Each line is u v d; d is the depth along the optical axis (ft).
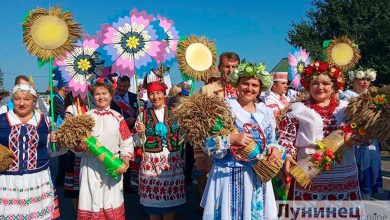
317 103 11.87
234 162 10.37
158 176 14.94
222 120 10.03
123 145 13.97
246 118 10.57
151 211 15.07
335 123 11.53
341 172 11.50
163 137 14.94
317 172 11.16
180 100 10.67
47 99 23.41
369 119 10.77
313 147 11.49
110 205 13.80
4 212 11.75
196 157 13.61
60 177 24.17
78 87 15.72
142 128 14.90
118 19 14.29
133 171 20.86
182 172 15.48
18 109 11.89
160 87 15.10
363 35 51.29
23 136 11.86
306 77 11.97
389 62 48.21
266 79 10.64
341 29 53.88
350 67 20.08
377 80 49.47
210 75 16.49
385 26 48.80
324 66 11.55
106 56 14.08
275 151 10.27
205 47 16.40
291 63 22.40
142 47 14.46
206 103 10.07
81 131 12.62
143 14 14.57
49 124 12.70
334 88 11.82
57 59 13.02
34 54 12.56
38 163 12.19
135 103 21.42
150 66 14.53
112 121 13.87
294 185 12.06
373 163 18.69
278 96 17.69
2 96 23.26
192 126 10.01
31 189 12.00
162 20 15.84
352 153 11.64
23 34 12.49
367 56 50.57
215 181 10.62
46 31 12.62
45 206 12.37
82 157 13.93
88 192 13.78
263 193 10.72
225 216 10.25
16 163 11.83
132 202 20.66
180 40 16.14
